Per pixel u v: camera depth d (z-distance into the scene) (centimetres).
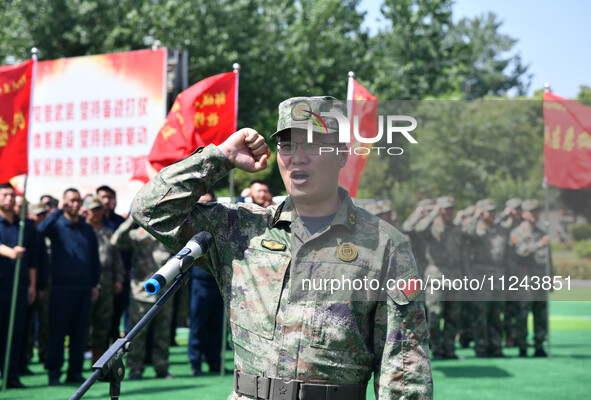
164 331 806
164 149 770
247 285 258
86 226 798
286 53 2622
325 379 247
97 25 2309
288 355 248
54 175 1058
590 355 1006
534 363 936
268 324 252
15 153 738
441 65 2869
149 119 997
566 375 838
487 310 1007
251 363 254
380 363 253
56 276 768
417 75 2755
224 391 719
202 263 272
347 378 249
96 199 866
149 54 1001
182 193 262
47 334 949
